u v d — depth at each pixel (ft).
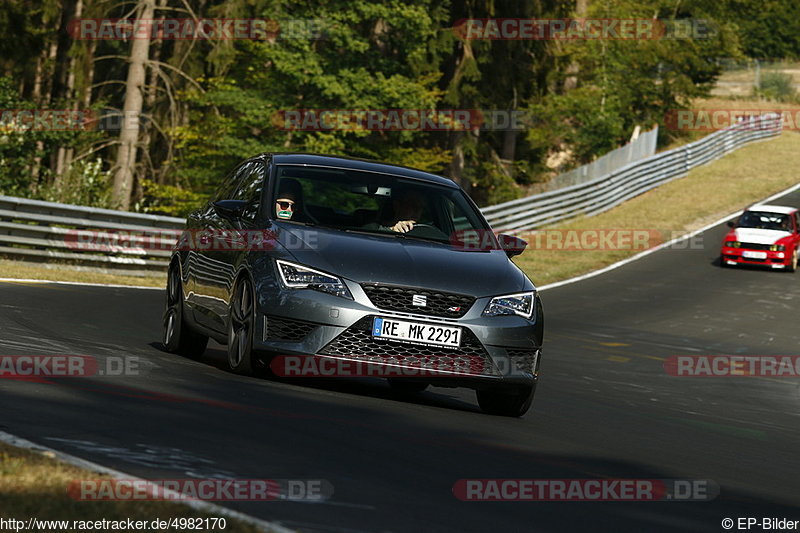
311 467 62.39
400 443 74.08
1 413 67.51
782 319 278.05
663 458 85.66
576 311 266.16
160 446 63.05
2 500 46.73
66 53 517.14
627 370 175.73
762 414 138.72
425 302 92.58
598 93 654.53
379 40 497.46
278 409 81.71
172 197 476.95
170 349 119.96
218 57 468.75
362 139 502.79
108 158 529.04
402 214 103.55
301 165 107.14
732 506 67.21
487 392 101.14
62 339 115.65
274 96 469.98
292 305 91.91
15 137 408.26
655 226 444.55
